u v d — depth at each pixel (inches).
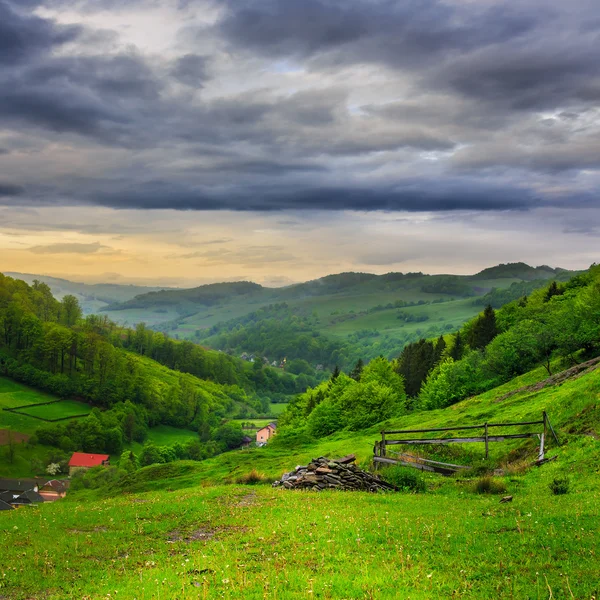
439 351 6053.2
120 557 761.6
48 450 7303.2
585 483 1045.8
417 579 559.2
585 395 1707.7
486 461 1464.1
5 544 853.2
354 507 1032.8
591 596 485.7
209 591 550.6
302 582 561.3
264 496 1221.1
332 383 5885.8
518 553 624.1
